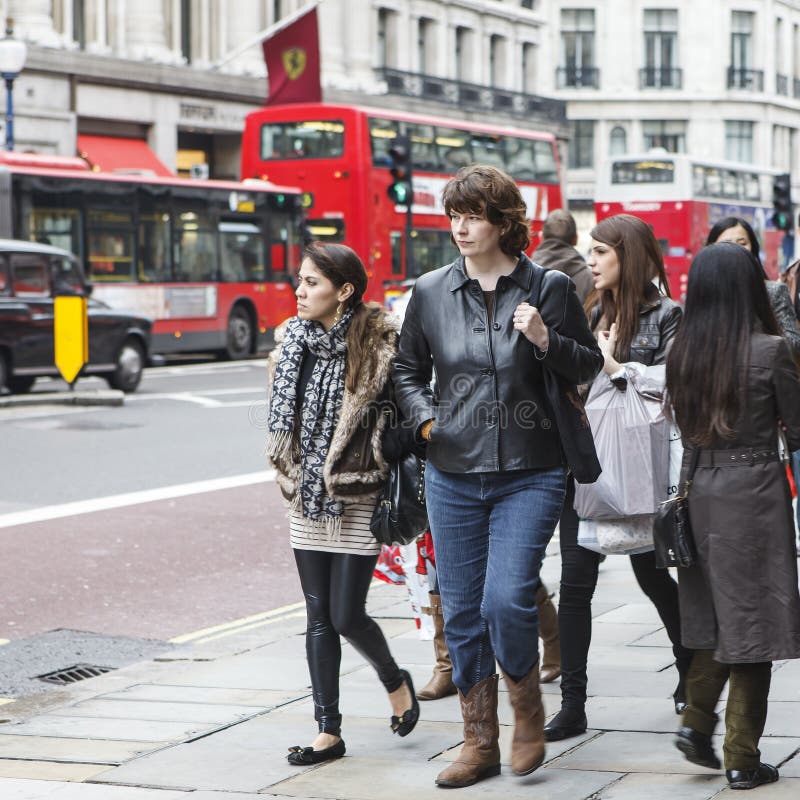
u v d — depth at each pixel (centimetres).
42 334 2289
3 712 701
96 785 557
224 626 898
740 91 8062
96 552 1109
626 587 933
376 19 5550
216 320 3159
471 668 559
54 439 1769
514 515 548
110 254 2903
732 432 520
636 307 639
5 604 949
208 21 4725
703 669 541
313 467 583
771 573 520
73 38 4247
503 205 541
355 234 3206
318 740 584
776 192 3466
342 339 584
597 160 7956
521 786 539
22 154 2772
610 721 626
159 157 4450
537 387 547
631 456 609
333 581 590
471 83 5941
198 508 1302
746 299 526
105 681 753
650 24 7962
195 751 603
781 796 510
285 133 3291
